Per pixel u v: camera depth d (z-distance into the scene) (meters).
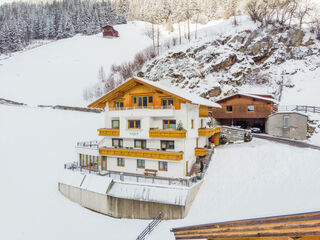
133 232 18.92
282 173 21.39
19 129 39.41
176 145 23.67
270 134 36.16
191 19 109.88
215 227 7.19
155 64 67.50
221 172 23.86
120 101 27.53
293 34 57.66
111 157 27.55
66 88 68.88
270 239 5.60
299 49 54.81
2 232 20.17
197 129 27.59
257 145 28.00
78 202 24.66
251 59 57.16
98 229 20.17
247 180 21.78
